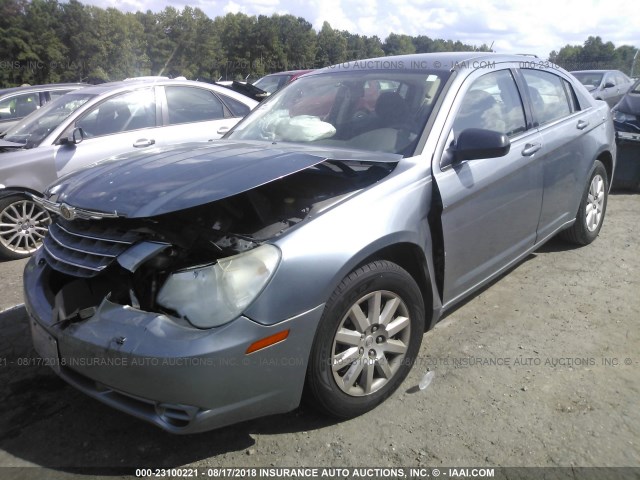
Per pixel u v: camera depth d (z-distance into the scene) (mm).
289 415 2863
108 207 2475
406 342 2980
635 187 7418
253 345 2305
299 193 2887
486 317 3871
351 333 2697
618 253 5008
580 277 4500
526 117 3998
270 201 2801
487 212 3445
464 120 3426
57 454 2623
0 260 5688
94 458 2596
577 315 3869
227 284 2301
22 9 76375
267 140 3688
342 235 2578
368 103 3592
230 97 7145
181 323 2309
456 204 3156
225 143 3473
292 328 2395
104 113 6125
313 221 2566
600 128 4930
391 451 2600
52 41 76500
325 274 2473
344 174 3039
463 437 2682
